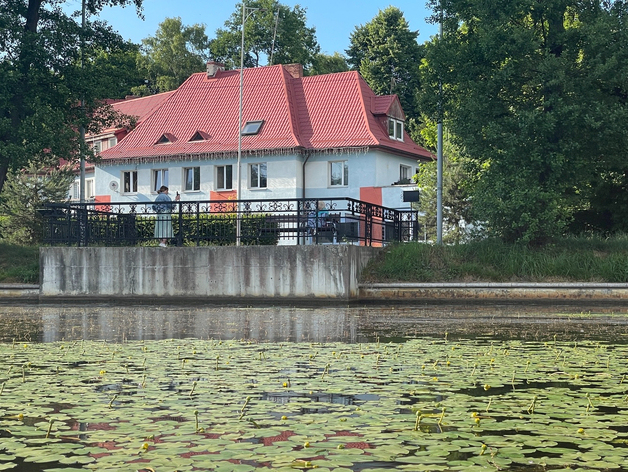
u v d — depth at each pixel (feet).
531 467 16.15
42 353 38.88
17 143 116.98
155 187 204.54
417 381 28.86
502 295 85.05
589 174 101.86
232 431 20.01
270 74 212.02
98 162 132.77
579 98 94.22
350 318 64.54
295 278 88.89
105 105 136.77
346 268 87.20
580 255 89.25
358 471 15.80
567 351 38.58
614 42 96.48
